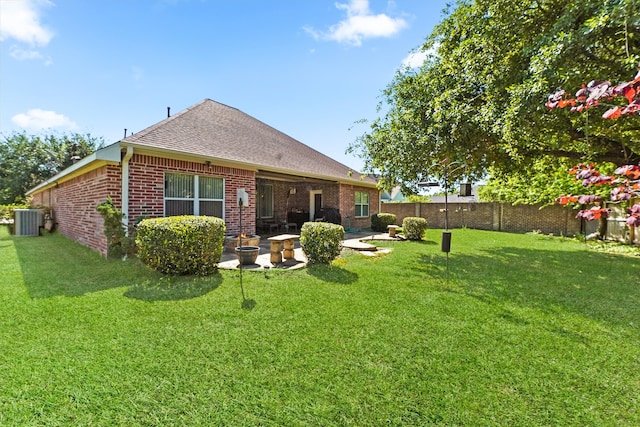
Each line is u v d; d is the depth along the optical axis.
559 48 5.13
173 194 7.73
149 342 3.14
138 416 2.14
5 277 5.54
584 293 5.02
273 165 10.06
